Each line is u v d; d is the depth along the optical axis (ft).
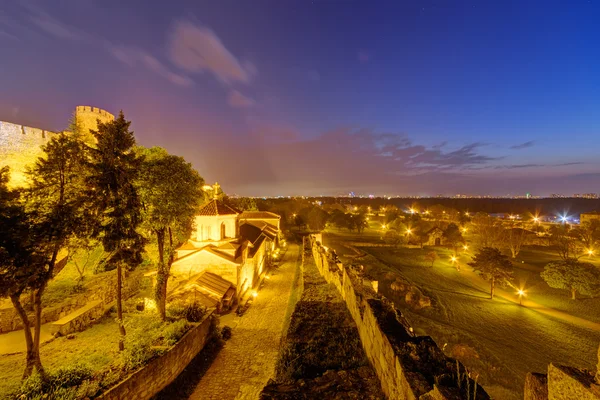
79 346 58.75
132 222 52.34
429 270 198.80
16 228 36.37
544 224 445.37
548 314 131.03
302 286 102.89
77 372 41.14
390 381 35.27
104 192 48.85
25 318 40.55
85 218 46.37
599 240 243.40
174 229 69.31
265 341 69.82
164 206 59.36
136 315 72.38
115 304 80.64
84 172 47.62
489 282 177.88
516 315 128.67
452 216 454.81
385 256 231.50
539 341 105.09
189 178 66.08
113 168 50.08
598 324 120.98
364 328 54.19
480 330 111.96
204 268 96.32
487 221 324.60
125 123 52.65
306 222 357.20
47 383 38.27
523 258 235.81
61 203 43.19
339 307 77.15
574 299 146.92
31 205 42.22
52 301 71.67
